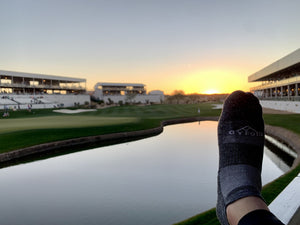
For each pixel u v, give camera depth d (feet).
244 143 4.18
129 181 23.61
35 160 31.94
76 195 20.13
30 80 217.77
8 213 17.04
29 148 33.81
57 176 25.39
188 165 29.71
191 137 51.88
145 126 59.93
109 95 273.95
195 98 371.56
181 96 366.02
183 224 10.50
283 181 14.93
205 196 19.75
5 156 30.63
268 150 36.45
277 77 163.22
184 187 21.93
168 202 18.47
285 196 5.66
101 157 33.83
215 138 50.37
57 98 202.59
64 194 20.42
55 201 18.95
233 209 2.47
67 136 42.83
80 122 65.10
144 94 307.37
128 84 303.68
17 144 35.42
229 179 3.30
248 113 4.59
